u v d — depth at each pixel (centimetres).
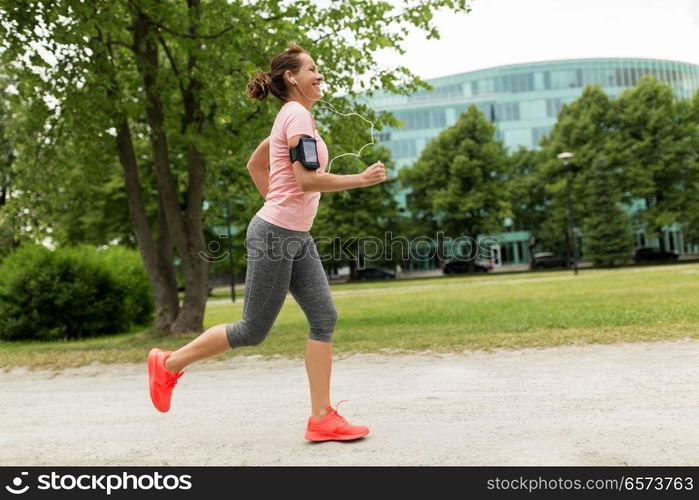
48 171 1195
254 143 1040
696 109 4284
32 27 862
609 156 4319
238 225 2861
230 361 652
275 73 298
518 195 4806
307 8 988
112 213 2661
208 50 951
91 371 653
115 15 934
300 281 299
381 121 1048
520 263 6184
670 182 4294
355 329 920
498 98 6638
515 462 250
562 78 6688
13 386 576
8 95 1087
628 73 6744
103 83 966
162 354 298
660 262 4225
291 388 468
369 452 272
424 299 1781
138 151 1864
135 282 1573
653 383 398
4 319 1284
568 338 628
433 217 4744
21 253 1340
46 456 298
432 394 405
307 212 287
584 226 4375
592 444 269
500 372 479
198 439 316
